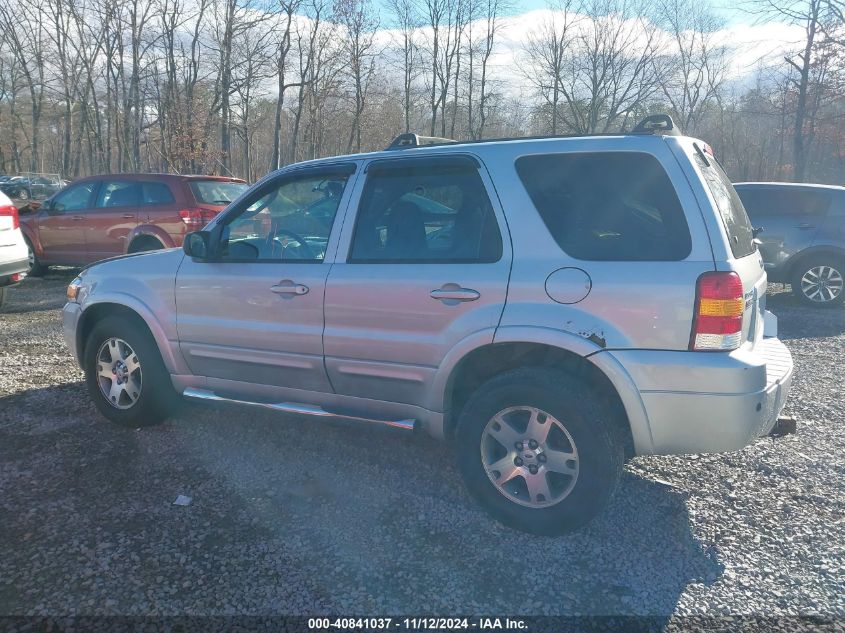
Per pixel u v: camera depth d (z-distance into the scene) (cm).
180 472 392
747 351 307
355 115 3562
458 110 3838
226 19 2784
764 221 957
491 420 329
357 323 365
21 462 403
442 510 350
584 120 3509
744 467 403
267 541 319
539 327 316
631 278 305
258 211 415
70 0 2912
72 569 295
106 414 462
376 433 452
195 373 432
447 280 339
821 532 330
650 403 303
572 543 320
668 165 313
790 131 2848
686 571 299
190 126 2822
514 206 335
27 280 1106
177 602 274
